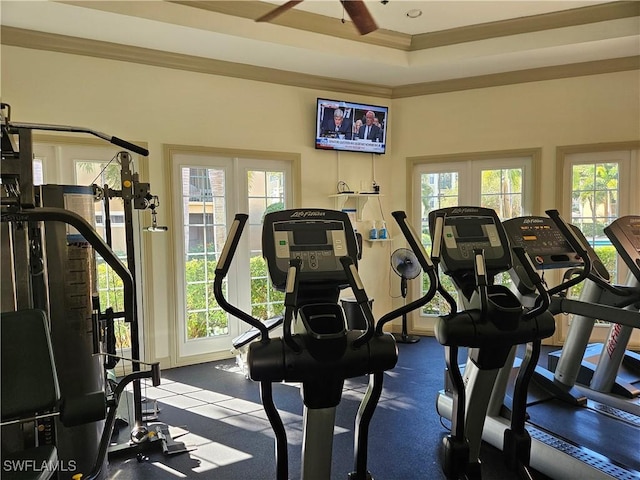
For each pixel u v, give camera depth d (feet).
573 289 16.06
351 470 8.09
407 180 17.69
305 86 16.28
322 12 13.38
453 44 14.84
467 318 6.64
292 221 5.83
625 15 13.00
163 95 13.91
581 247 7.22
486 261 7.12
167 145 13.99
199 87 14.44
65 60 12.54
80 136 12.78
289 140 16.10
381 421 10.07
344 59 14.62
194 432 9.68
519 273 8.41
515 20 13.89
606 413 9.29
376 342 5.44
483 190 16.83
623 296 8.36
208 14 12.28
